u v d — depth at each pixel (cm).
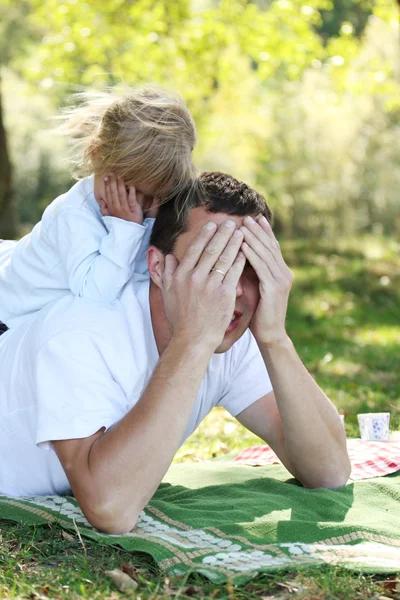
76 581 363
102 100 535
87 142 525
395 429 743
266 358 466
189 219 434
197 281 421
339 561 380
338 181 2945
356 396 956
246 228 438
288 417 475
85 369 414
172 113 518
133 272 481
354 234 2962
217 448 711
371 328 1711
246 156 3061
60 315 436
